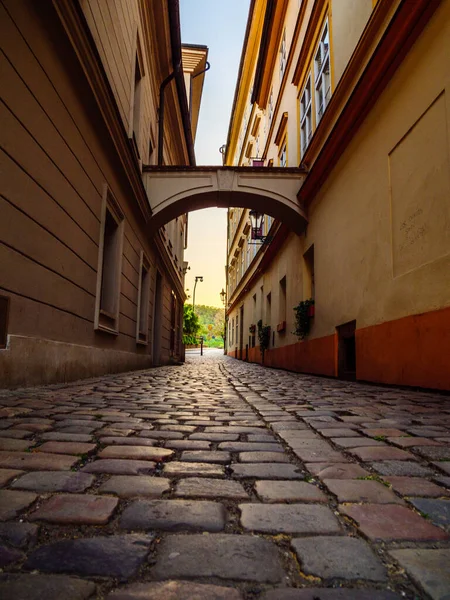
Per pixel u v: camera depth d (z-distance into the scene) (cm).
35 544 114
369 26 611
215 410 356
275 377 841
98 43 608
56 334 483
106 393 438
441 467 190
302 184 976
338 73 796
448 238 430
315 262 934
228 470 185
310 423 294
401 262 528
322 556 110
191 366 1502
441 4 450
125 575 99
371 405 384
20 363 393
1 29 352
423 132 484
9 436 231
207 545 115
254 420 310
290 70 1260
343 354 751
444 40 445
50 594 91
